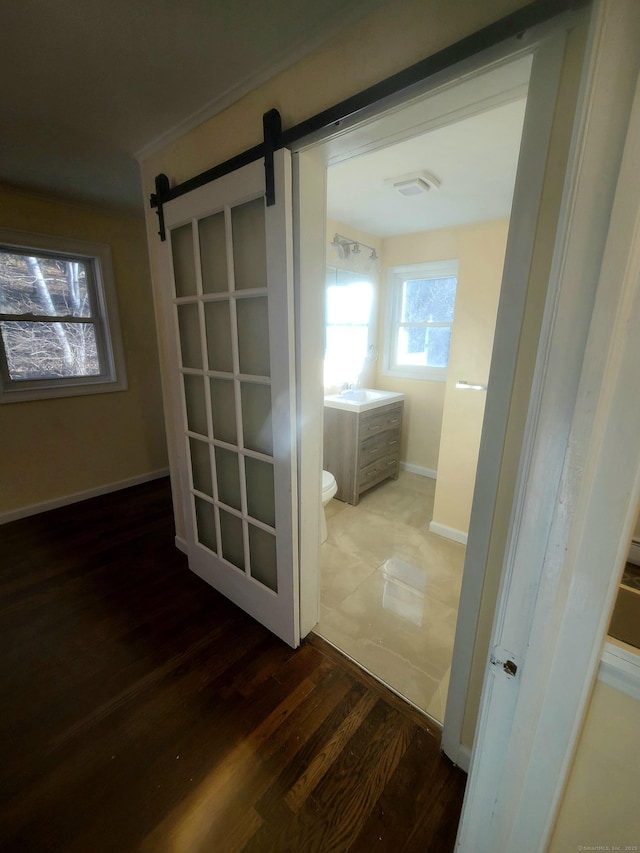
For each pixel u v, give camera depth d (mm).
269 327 1277
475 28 787
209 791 1101
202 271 1534
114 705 1352
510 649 614
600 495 499
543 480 530
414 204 2404
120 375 3016
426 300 3391
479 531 993
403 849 982
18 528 2549
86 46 1070
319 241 1263
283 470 1373
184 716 1312
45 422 2703
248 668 1501
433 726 1291
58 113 1408
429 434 3520
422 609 1826
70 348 2791
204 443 1764
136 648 1595
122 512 2783
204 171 1438
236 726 1279
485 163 1769
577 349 477
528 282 818
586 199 449
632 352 450
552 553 536
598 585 526
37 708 1341
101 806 1063
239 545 1758
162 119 1448
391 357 3676
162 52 1096
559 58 703
